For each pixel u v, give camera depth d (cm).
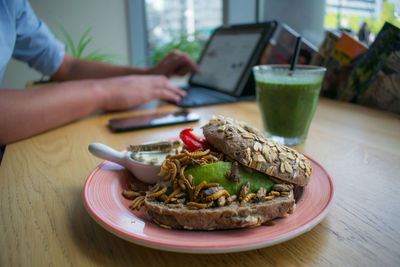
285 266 19
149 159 30
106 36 144
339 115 52
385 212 24
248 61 66
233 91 67
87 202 23
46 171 34
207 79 80
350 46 58
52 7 133
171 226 21
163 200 23
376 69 54
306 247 20
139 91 60
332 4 75
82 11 138
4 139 43
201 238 19
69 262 20
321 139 42
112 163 32
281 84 37
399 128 45
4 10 49
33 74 138
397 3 59
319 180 26
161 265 19
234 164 23
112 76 77
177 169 24
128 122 51
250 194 22
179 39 131
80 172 33
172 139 36
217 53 79
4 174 33
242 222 20
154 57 132
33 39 66
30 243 22
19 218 25
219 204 21
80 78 76
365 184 29
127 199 26
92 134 47
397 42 50
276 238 18
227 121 26
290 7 88
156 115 55
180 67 84
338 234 22
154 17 148
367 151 37
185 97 70
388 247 20
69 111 50
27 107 45
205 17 136
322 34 81
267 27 65
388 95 53
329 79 63
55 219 25
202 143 26
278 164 23
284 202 21
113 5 141
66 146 42
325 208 21
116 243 21
